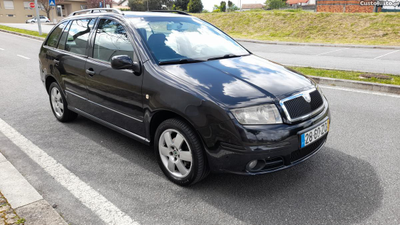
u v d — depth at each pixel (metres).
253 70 3.26
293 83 3.06
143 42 3.37
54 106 4.99
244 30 24.55
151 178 3.24
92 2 58.44
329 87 6.88
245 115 2.62
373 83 6.54
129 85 3.30
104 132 4.51
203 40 3.86
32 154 3.81
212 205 2.77
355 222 2.52
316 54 13.16
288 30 22.50
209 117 2.67
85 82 4.00
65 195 2.95
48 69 4.83
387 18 20.48
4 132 4.52
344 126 4.58
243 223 2.53
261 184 3.10
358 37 19.06
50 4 20.19
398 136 4.20
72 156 3.75
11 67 10.09
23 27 30.45
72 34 4.45
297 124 2.76
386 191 2.95
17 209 2.63
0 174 3.23
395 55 12.35
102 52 3.79
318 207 2.72
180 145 2.96
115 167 3.48
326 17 22.58
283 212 2.66
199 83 2.87
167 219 2.59
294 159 2.84
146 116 3.18
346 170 3.34
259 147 2.59
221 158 2.70
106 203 2.82
